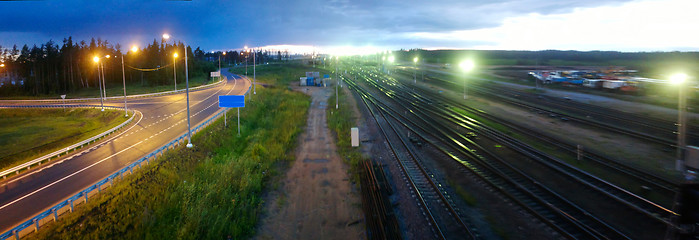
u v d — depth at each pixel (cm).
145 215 1496
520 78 7294
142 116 4503
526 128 2881
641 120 3022
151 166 2184
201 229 1419
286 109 4753
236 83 9012
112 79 11425
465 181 1855
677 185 1600
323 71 13312
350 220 1545
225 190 1773
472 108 4047
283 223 1548
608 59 14388
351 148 2673
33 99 7719
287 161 2420
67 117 5241
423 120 3494
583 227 1284
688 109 3450
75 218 1498
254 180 1941
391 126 3347
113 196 1731
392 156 2400
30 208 1716
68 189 1967
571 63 12706
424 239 1322
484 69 10200
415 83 7356
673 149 2178
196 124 3844
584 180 1728
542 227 1344
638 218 1355
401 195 1738
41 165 2442
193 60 13475
